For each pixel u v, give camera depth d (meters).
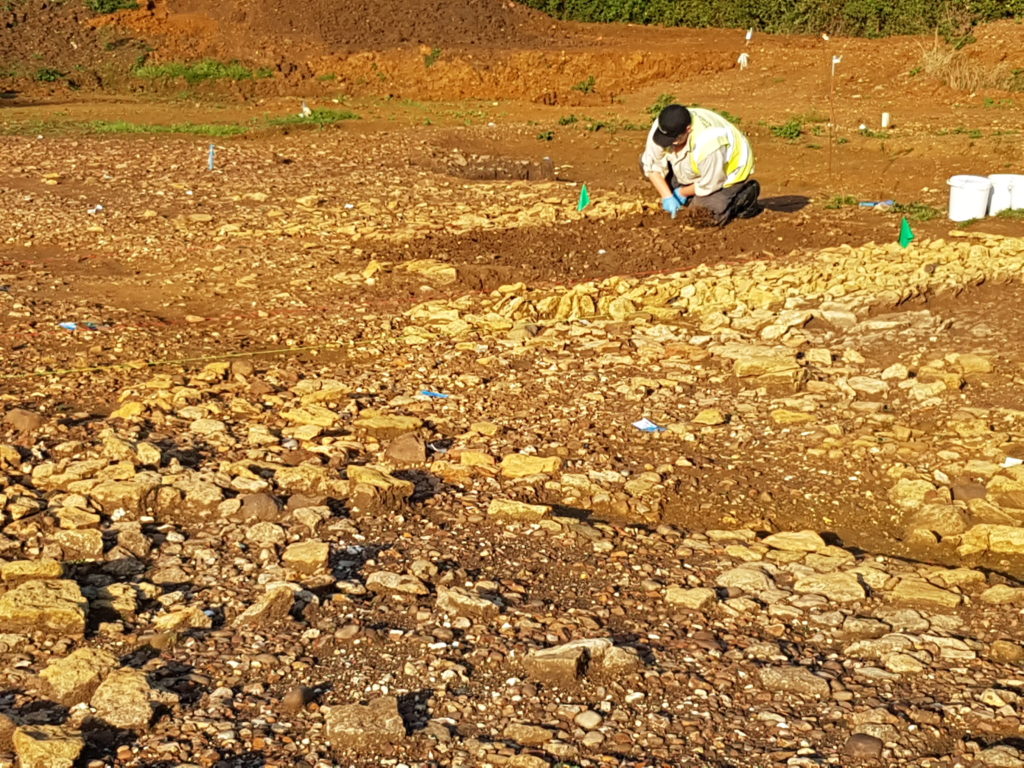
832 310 8.35
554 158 16.27
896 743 3.69
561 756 3.62
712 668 4.16
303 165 14.88
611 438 6.45
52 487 5.55
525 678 4.07
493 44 24.14
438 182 13.85
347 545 5.09
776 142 16.23
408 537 5.20
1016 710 3.86
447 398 7.08
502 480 5.89
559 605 4.63
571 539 5.21
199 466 5.88
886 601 4.70
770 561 5.05
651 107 20.16
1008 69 19.27
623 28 26.30
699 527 5.50
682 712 3.88
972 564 5.15
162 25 24.27
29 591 4.41
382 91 22.89
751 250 10.53
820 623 4.50
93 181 13.52
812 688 4.00
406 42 24.06
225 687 3.99
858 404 6.75
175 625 4.38
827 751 3.66
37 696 3.92
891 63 21.00
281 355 7.90
